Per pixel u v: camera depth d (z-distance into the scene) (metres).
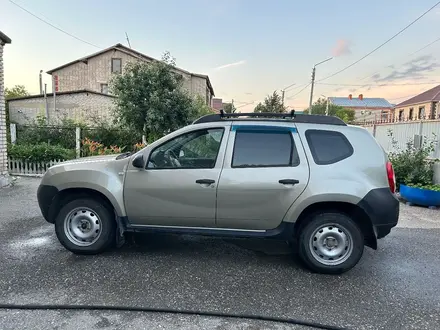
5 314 2.47
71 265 3.40
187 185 3.40
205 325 2.40
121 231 3.58
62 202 3.72
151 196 3.48
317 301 2.79
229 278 3.21
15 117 23.27
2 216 5.25
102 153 10.39
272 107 28.30
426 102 32.97
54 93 22.41
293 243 3.92
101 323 2.39
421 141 8.37
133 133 12.41
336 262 3.34
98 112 21.38
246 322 2.46
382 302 2.79
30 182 8.45
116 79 12.45
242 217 3.39
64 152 9.77
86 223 3.68
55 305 2.60
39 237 4.26
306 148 3.35
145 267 3.41
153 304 2.66
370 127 11.99
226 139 3.45
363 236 3.38
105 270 3.30
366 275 3.35
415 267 3.57
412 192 6.85
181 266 3.46
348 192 3.19
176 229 3.56
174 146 3.53
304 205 3.26
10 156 9.41
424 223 5.47
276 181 3.29
